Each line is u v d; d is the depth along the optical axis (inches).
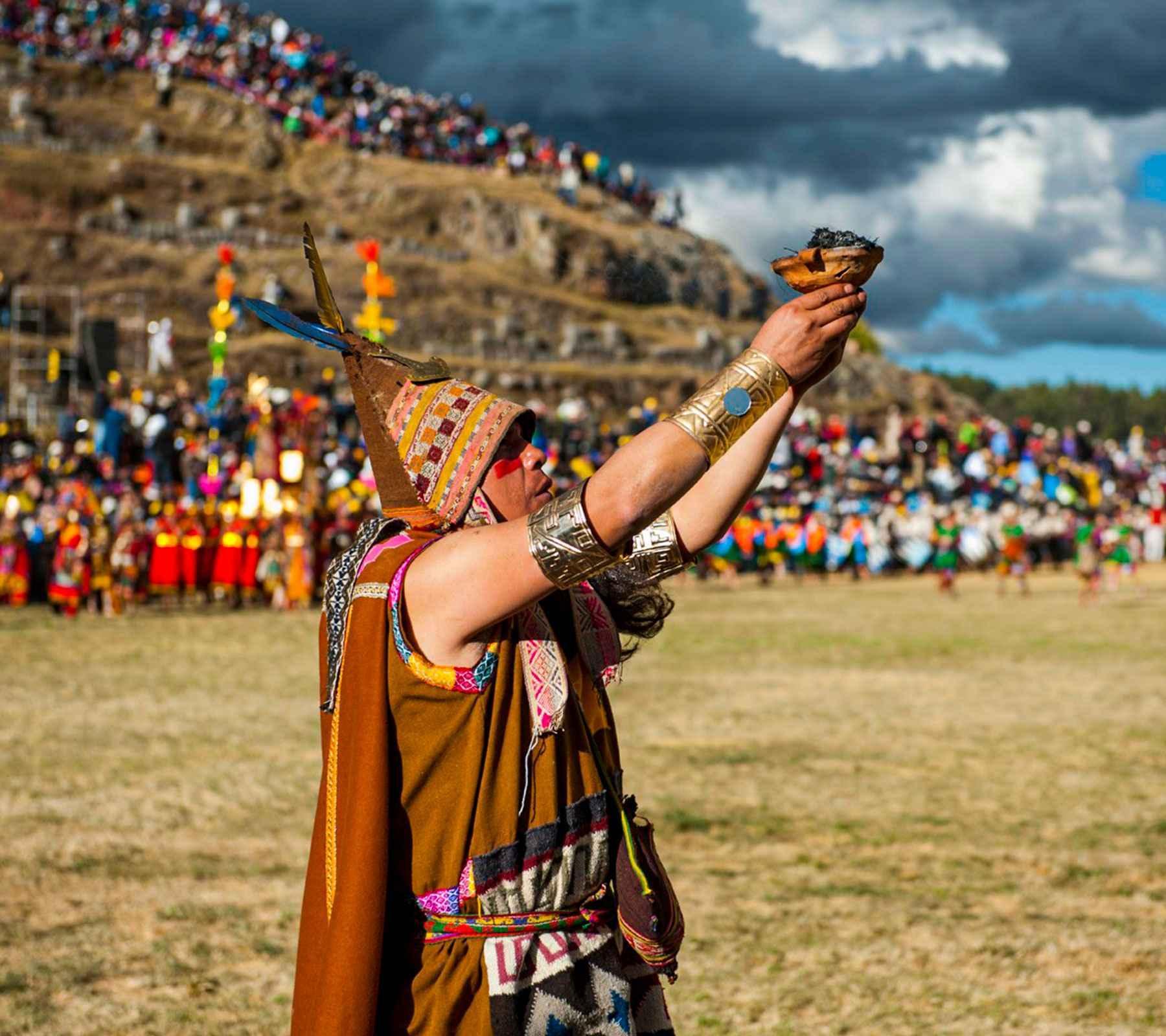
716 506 100.1
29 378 2155.5
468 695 84.9
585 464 1861.5
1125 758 437.7
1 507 1194.0
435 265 2965.1
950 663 717.9
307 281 2832.2
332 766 87.4
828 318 82.3
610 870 90.4
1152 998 219.3
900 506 1851.6
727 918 263.6
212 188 3075.8
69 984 225.1
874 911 267.9
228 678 633.0
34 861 302.7
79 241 2758.4
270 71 3634.4
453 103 3718.0
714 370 2878.9
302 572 1126.4
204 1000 217.9
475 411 92.0
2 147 3063.5
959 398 3570.4
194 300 2677.2
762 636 880.9
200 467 1423.5
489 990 84.7
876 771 414.6
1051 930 256.1
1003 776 406.3
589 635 95.0
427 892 85.4
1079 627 959.0
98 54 3474.4
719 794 379.2
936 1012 212.8
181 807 357.7
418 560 85.3
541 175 3526.1
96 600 1083.9
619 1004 88.0
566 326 2878.9
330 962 82.3
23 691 581.6
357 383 96.3
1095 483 2208.4
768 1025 207.6
